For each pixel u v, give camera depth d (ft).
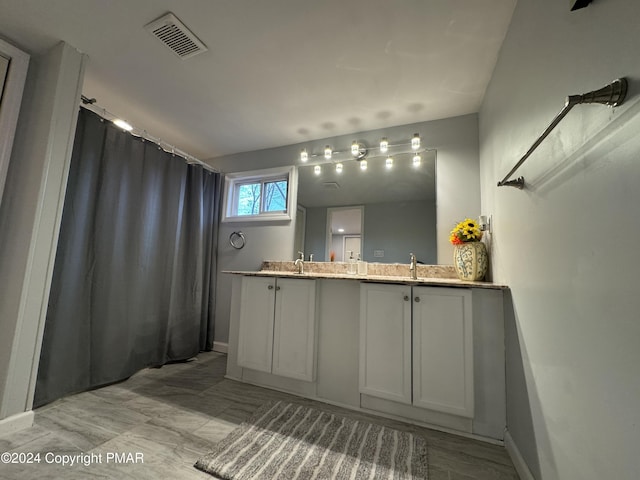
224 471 3.65
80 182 5.86
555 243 2.93
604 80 2.13
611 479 2.02
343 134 8.54
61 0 4.26
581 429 2.44
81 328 5.82
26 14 4.50
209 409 5.38
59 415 4.92
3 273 4.65
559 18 2.85
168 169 8.10
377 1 4.18
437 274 7.00
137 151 7.16
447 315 4.96
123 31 4.85
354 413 5.46
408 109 7.06
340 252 8.27
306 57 5.39
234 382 6.79
